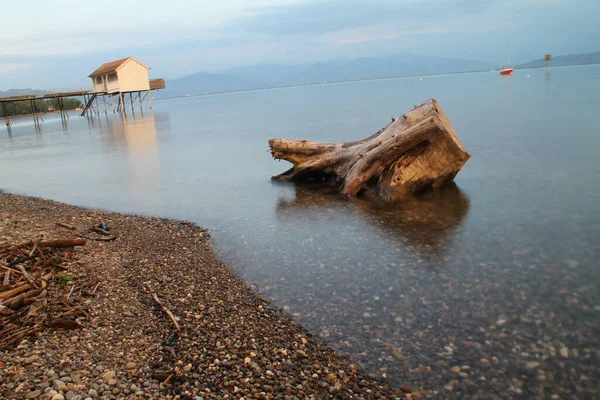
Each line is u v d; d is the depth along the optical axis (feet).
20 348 15.64
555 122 99.45
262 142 104.78
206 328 19.77
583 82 279.90
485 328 20.36
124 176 68.08
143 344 17.75
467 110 144.87
